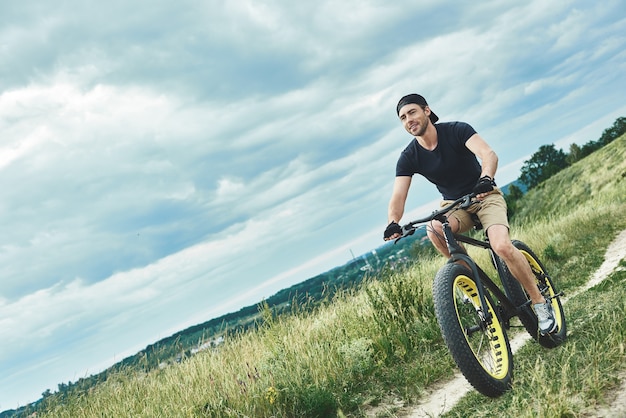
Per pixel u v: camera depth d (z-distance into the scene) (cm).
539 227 1548
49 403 698
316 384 514
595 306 531
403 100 456
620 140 8300
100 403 664
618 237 1173
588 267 937
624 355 349
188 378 620
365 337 643
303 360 588
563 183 8681
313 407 496
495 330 406
